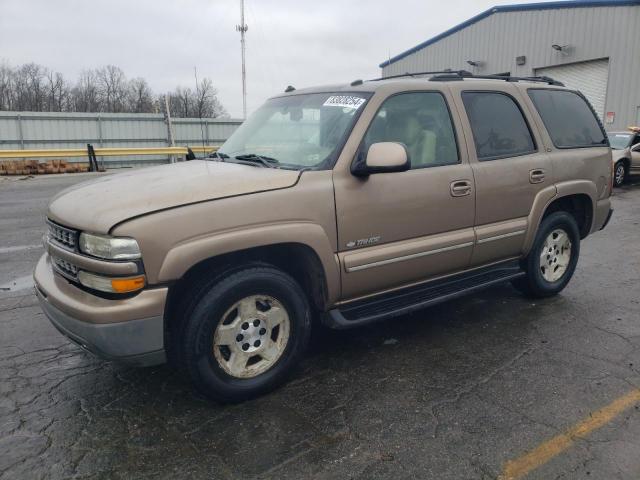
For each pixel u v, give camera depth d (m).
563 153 4.88
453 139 4.09
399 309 3.81
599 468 2.65
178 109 41.31
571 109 5.18
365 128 3.60
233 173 3.40
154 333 2.92
